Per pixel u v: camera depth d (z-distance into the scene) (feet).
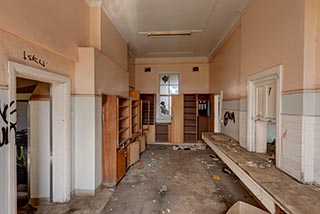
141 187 13.53
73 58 11.43
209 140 17.19
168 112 30.30
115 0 13.44
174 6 14.37
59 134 11.05
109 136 13.67
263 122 12.14
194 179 15.02
